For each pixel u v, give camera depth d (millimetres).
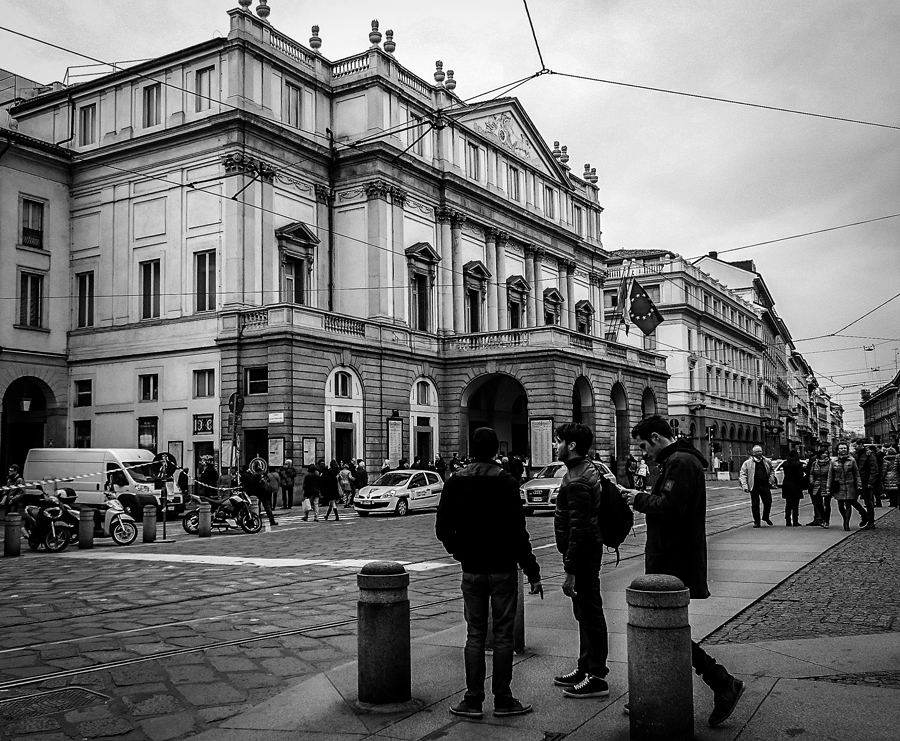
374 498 30328
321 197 41312
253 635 9586
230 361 35531
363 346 38469
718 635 8867
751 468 21641
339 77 42844
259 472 25719
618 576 13211
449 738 5871
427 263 44500
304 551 18469
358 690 6691
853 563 14312
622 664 7664
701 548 6312
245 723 6328
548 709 6449
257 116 36750
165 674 7898
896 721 5895
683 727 5508
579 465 7078
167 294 37906
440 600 11867
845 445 20391
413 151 43812
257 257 37062
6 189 37812
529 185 53812
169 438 37125
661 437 6555
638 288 54438
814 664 7438
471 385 44344
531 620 9688
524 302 52312
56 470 28234
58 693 7309
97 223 40125
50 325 39719
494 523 6426
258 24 38312
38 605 11656
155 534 21812
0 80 47469
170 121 38125
